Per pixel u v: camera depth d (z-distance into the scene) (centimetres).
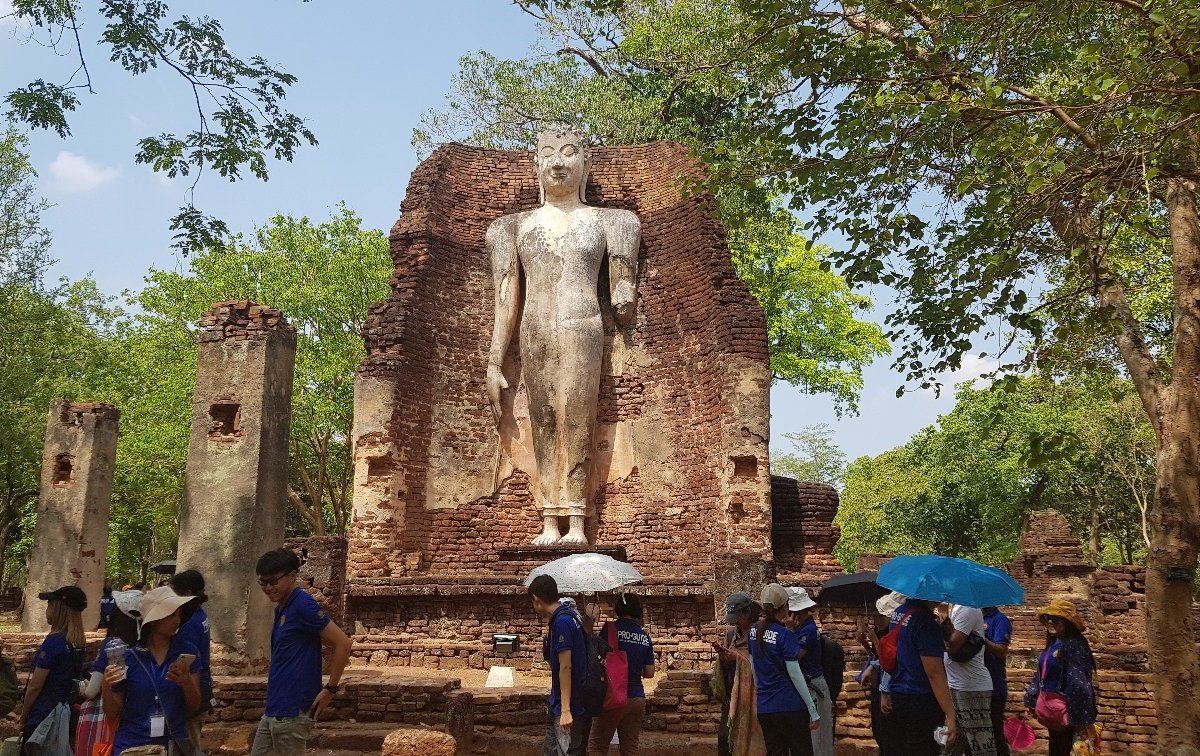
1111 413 2648
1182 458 902
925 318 1159
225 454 1212
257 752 575
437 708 1008
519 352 1914
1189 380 912
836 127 1062
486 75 2595
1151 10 855
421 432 1812
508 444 1872
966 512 3406
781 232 2695
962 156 1086
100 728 623
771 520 1722
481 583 1553
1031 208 1030
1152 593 891
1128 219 1031
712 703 1043
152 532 3981
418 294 1848
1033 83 1166
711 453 1745
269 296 2933
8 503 3384
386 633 1566
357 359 2991
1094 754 757
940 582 646
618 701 705
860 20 1100
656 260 1922
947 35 1076
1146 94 915
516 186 2014
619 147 2027
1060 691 772
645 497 1827
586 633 709
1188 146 939
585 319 1830
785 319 3034
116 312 3525
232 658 1138
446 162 1984
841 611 1481
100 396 3219
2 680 725
